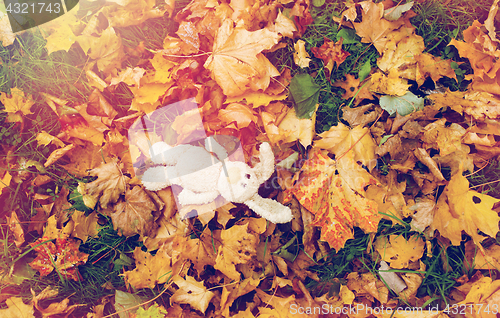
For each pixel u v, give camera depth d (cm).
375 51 117
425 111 114
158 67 113
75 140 117
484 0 117
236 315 112
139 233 114
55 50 113
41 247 117
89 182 116
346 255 118
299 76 113
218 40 111
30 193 119
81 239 117
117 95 118
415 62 115
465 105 113
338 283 117
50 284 119
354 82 115
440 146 113
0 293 118
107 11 115
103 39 114
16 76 118
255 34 110
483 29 115
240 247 112
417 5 117
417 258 116
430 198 115
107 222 118
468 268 116
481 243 116
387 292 116
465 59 116
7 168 118
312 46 117
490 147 114
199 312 116
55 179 119
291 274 117
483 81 114
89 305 119
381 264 117
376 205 110
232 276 113
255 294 116
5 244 117
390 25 114
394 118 114
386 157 115
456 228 112
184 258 114
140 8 116
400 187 115
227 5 114
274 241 116
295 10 114
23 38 118
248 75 111
